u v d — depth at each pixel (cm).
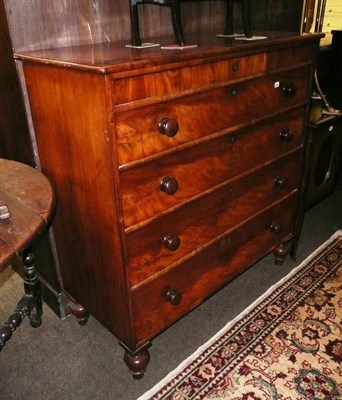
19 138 139
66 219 137
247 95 132
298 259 204
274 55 136
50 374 143
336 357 147
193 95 114
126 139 102
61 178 128
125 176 106
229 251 156
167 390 136
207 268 149
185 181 124
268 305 173
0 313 170
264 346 152
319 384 137
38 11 124
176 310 142
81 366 146
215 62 115
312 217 244
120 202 107
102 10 141
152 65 98
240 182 147
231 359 147
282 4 197
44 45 129
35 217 88
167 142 112
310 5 213
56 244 153
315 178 210
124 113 99
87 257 135
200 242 140
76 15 134
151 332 136
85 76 97
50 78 111
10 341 157
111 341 157
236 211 151
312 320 165
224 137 131
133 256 118
